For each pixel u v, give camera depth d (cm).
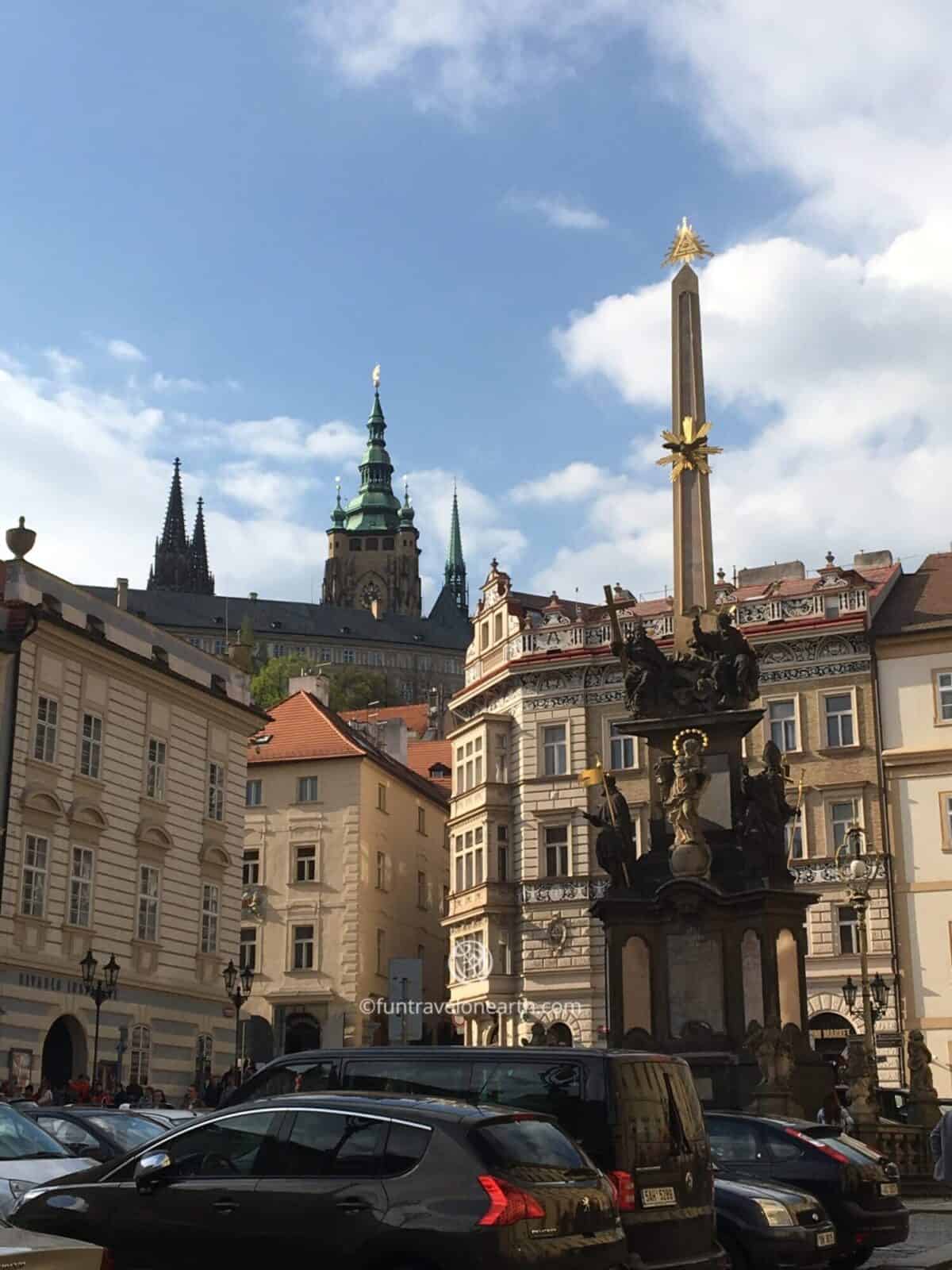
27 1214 1438
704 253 4122
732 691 3569
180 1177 1397
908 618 6712
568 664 7131
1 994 4556
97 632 5216
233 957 5878
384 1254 1270
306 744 8062
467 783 7469
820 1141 2030
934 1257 2144
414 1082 1602
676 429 3969
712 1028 3266
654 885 3447
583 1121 1501
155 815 5459
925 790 6391
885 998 6197
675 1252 1497
